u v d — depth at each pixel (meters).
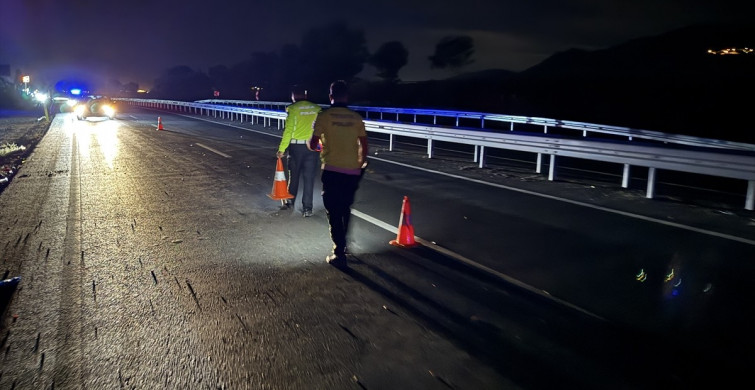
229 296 4.66
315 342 3.80
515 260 5.66
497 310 4.37
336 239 5.51
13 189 9.85
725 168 8.05
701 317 4.25
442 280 5.06
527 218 7.54
